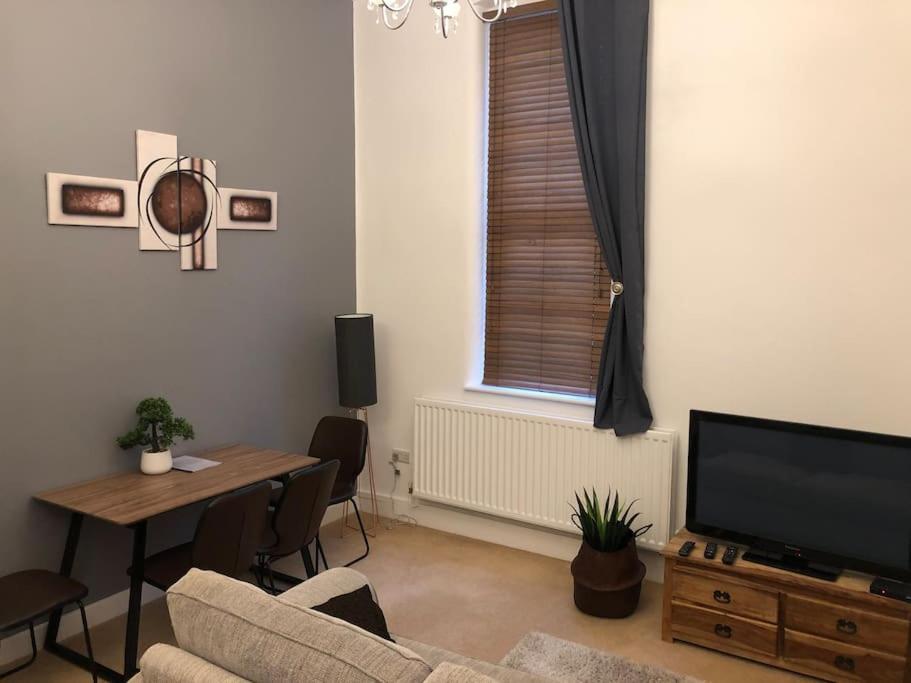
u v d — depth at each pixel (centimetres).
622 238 343
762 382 326
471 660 210
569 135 377
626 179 339
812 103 305
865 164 297
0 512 286
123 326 324
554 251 388
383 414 446
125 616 330
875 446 272
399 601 340
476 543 409
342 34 427
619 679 276
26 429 292
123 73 316
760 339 325
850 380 308
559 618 325
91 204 306
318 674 143
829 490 282
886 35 288
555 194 384
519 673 202
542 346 396
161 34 329
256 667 151
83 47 300
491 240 407
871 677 268
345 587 220
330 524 438
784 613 283
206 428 365
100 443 318
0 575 287
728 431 303
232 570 277
